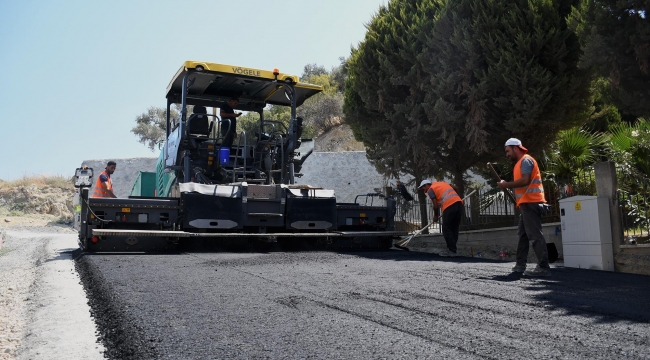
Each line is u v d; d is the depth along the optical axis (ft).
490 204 31.35
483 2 28.91
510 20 28.07
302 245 29.07
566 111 28.50
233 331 9.92
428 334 9.65
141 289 14.35
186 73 26.66
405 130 32.17
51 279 18.11
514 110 27.96
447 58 29.32
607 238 21.31
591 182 28.17
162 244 25.57
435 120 30.27
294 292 13.96
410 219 35.63
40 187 91.50
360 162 68.03
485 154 34.14
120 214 24.97
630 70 22.48
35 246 37.37
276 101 32.12
